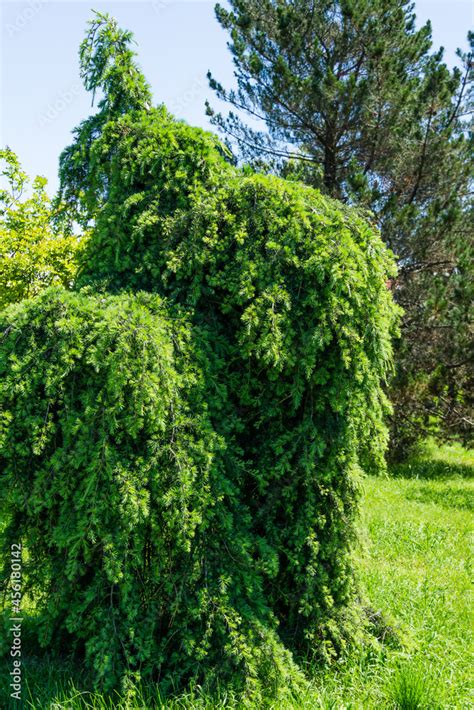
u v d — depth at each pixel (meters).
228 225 3.31
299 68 10.75
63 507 2.88
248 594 3.05
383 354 3.31
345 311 3.10
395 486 8.65
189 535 2.80
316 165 11.63
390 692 3.01
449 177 10.61
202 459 2.92
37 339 2.96
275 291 3.09
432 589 4.56
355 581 3.59
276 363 2.98
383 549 5.59
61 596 2.92
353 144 10.98
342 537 3.46
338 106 10.27
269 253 3.20
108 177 3.67
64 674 3.00
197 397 3.06
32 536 3.05
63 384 2.93
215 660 2.92
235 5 11.16
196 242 3.24
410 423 10.96
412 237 10.09
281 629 3.41
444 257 10.63
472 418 10.88
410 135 10.10
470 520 6.83
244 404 3.33
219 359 3.22
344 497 3.49
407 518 6.73
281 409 3.38
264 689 2.89
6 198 8.72
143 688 2.83
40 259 8.20
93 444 2.83
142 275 3.46
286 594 3.37
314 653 3.23
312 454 3.21
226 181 3.46
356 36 10.30
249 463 3.26
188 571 2.95
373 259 3.34
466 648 3.62
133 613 2.83
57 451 2.85
